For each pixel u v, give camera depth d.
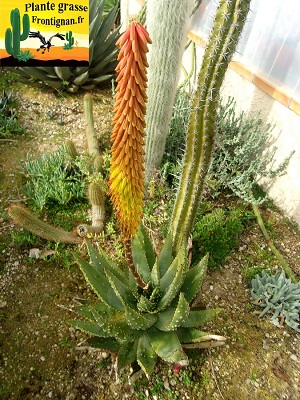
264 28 3.14
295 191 3.18
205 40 3.69
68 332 2.47
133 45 1.15
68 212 3.20
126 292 2.15
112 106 4.37
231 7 1.83
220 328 2.54
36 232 2.75
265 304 2.65
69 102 4.35
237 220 2.99
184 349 2.38
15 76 4.66
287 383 2.31
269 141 3.36
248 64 3.43
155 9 2.46
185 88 3.87
